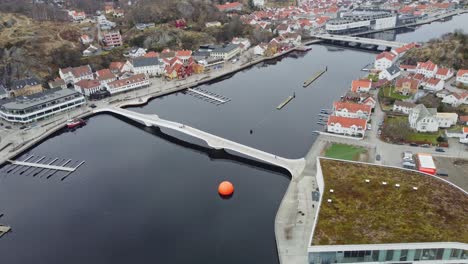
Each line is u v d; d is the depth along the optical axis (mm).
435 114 156875
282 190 126812
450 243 84375
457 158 136125
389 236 87438
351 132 156000
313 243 86625
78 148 159000
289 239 101812
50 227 111438
